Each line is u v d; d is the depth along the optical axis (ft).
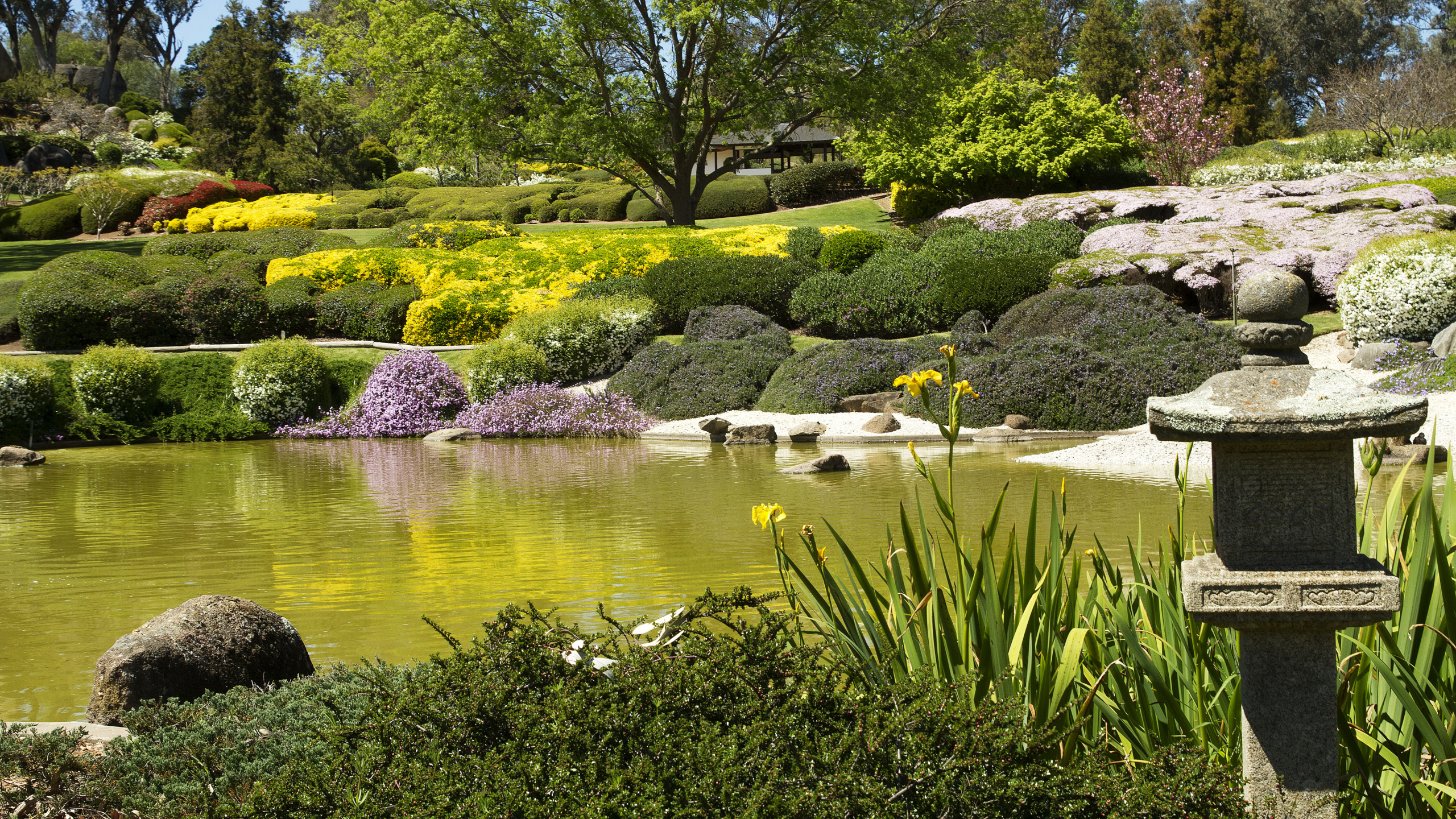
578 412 53.16
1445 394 37.29
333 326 71.41
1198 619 6.73
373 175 185.26
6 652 17.26
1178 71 121.39
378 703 9.22
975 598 8.57
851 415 48.37
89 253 80.43
